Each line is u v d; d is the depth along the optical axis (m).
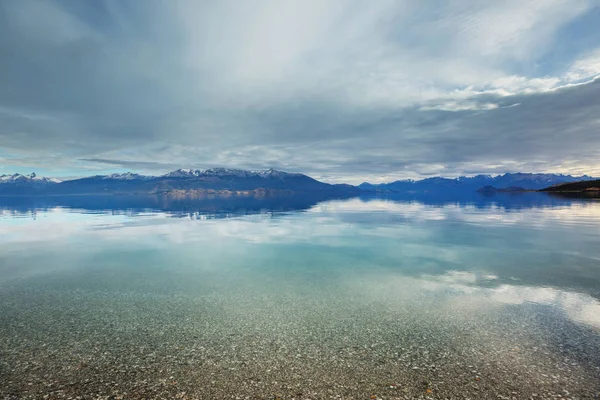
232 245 28.42
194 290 15.41
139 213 71.69
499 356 9.12
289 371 8.42
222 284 16.41
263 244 28.92
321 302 13.62
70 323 11.56
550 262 20.72
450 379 8.04
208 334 10.61
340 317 11.97
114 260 22.28
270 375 8.25
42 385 7.88
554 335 10.38
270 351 9.45
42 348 9.71
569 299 13.78
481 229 38.19
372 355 9.19
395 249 26.09
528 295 14.34
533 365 8.65
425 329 10.88
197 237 33.44
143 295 14.68
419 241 29.97
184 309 12.89
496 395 7.45
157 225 45.78
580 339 10.09
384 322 11.48
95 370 8.51
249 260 22.19
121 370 8.50
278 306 13.16
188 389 7.69
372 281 16.83
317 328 11.03
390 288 15.55
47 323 11.56
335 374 8.27
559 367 8.55
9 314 12.43
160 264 21.03
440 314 12.20
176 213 71.19
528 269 18.98
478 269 19.17
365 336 10.38
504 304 13.22
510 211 65.75
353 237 32.91
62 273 18.77
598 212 58.75
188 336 10.47
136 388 7.73
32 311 12.73
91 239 32.28
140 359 9.05
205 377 8.17
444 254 23.84
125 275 18.27
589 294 14.39
